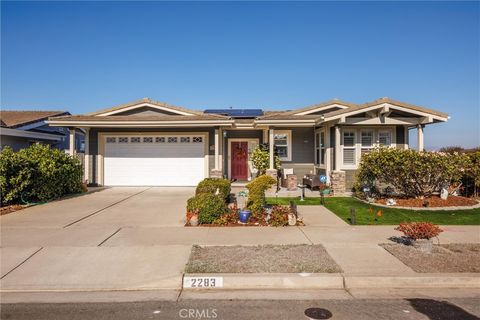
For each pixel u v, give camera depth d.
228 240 7.17
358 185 13.14
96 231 7.90
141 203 11.84
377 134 14.91
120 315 4.20
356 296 4.77
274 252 6.30
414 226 6.51
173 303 4.55
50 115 20.88
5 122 18.34
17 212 10.20
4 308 4.39
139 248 6.60
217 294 4.87
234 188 15.89
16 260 5.99
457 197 12.09
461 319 4.07
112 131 16.91
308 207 10.99
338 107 16.20
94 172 16.89
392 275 5.21
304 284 5.11
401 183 11.73
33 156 12.16
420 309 4.35
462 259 5.93
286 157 17.11
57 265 5.77
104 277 5.30
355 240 7.15
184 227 8.32
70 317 4.15
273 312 4.27
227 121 15.08
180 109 16.67
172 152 16.88
